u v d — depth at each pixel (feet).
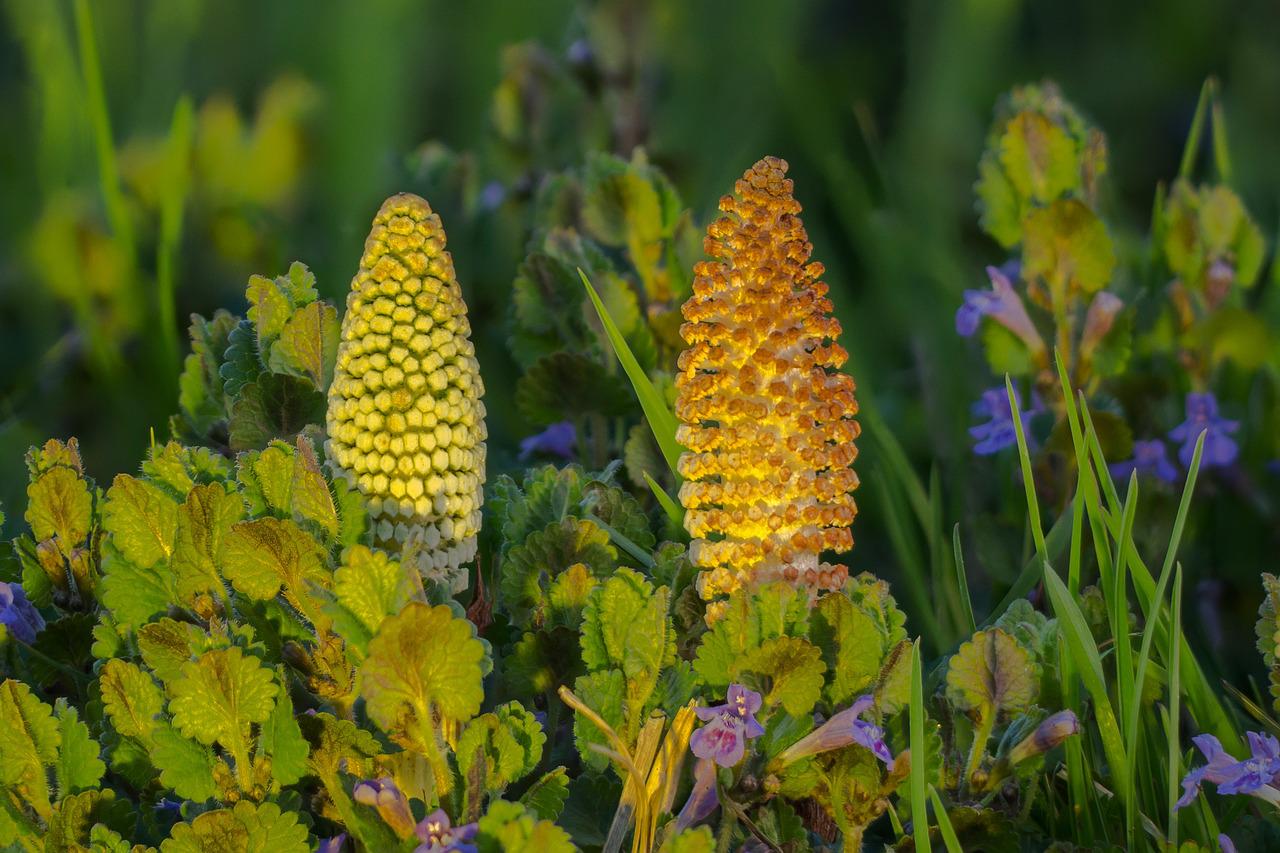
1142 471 12.44
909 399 17.56
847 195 20.15
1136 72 28.63
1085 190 12.67
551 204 14.11
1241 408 13.83
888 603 7.84
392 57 22.79
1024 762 7.87
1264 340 13.44
